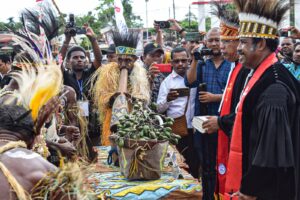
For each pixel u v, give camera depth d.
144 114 3.85
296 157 3.10
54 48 4.71
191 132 5.88
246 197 3.05
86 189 2.64
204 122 3.78
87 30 6.12
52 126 3.95
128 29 5.26
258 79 3.18
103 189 3.52
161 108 5.88
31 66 3.42
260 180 3.00
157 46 6.86
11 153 2.54
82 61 5.90
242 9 3.26
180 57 5.93
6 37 4.21
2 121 2.64
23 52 3.90
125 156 3.71
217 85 5.39
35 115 2.94
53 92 3.02
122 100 4.70
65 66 5.98
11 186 2.44
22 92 3.00
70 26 5.49
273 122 3.00
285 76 3.16
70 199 2.56
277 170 2.99
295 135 3.11
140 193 3.51
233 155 3.28
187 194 3.59
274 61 3.22
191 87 5.59
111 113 4.98
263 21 3.20
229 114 3.68
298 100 3.14
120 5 6.16
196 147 5.24
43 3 4.70
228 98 3.74
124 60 5.02
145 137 3.70
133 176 3.71
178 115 5.84
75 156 3.74
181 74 5.95
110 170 4.09
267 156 2.98
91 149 5.32
